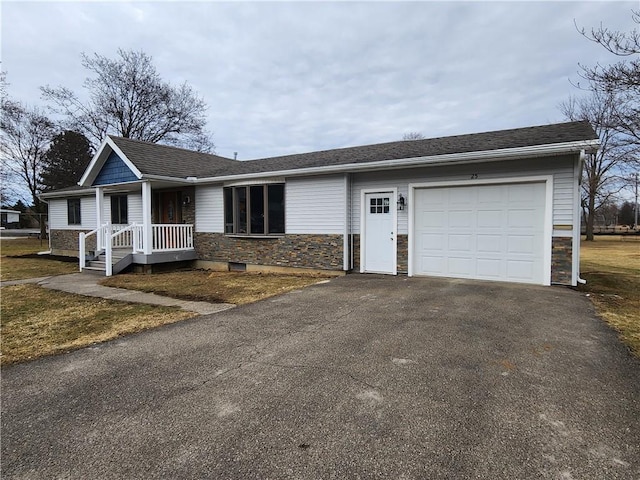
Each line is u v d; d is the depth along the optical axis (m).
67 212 17.77
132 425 2.79
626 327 5.00
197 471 2.24
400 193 9.56
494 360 3.85
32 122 28.47
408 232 9.46
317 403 3.04
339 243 10.23
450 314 5.63
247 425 2.74
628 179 24.84
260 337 4.81
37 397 3.29
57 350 4.54
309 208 10.70
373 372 3.61
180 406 3.06
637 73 8.95
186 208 13.24
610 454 2.33
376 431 2.62
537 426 2.65
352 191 10.25
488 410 2.87
